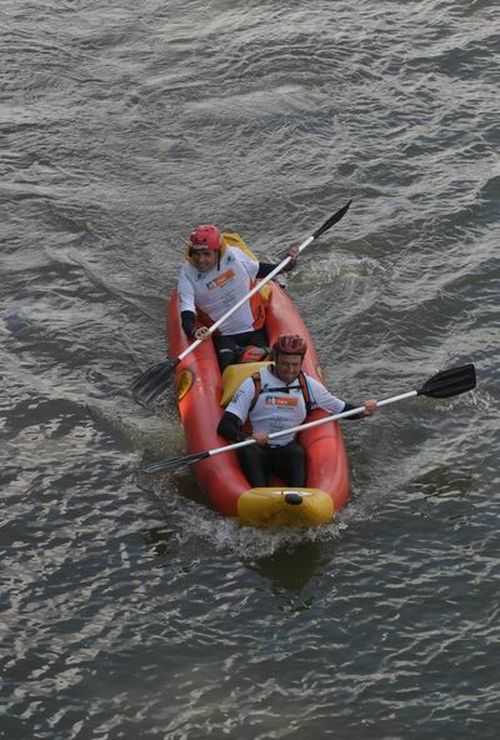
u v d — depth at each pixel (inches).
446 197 668.7
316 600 413.4
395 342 557.9
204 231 507.2
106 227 650.2
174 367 481.1
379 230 642.8
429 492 463.8
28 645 395.5
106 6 904.3
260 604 411.8
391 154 714.2
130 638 398.3
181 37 852.6
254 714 370.3
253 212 666.8
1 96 783.1
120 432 497.7
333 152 718.5
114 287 598.5
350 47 823.1
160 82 797.2
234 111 762.2
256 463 446.6
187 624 404.2
